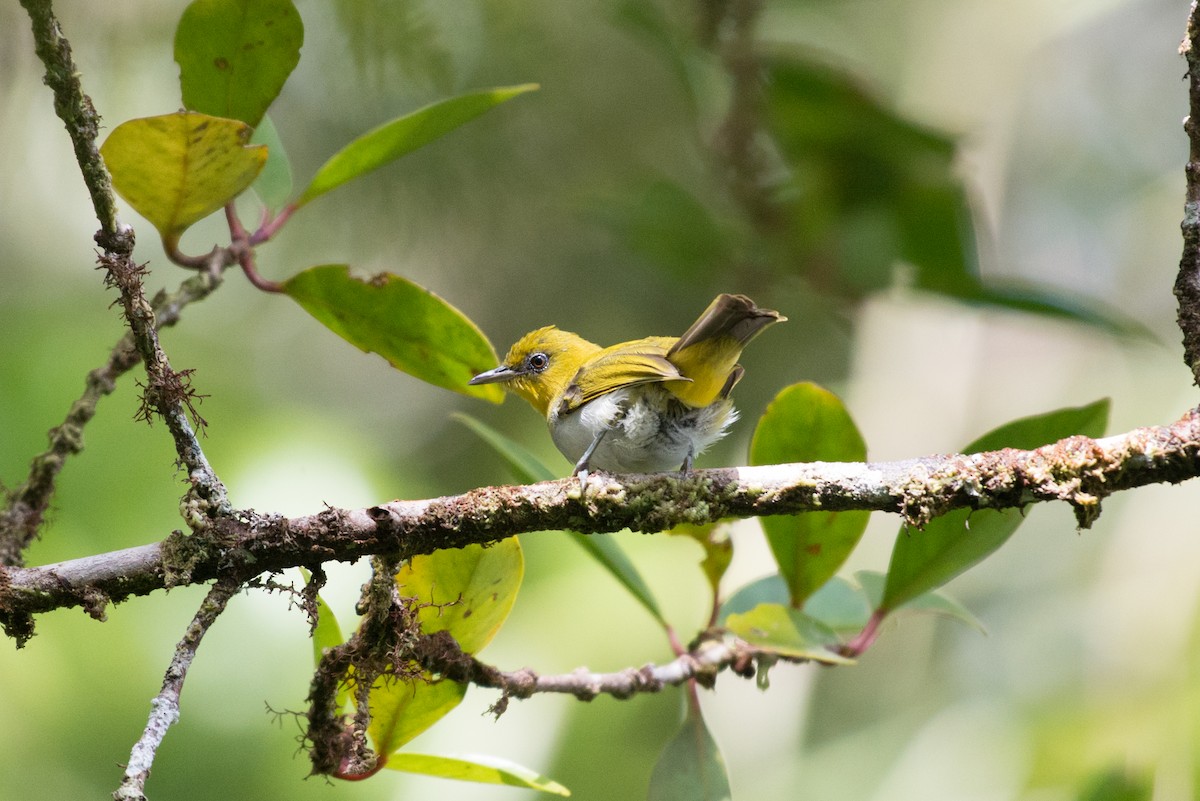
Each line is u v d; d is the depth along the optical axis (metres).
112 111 8.44
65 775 9.16
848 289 10.87
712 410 8.23
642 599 6.52
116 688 9.50
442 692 5.73
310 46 8.68
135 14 8.25
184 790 9.50
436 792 10.21
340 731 5.49
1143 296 14.98
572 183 11.32
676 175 12.35
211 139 5.36
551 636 11.21
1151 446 5.41
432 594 5.73
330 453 10.69
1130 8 15.32
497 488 5.52
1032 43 14.19
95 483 9.66
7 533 6.13
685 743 6.25
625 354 8.26
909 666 13.12
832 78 10.12
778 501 5.68
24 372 10.08
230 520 5.07
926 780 11.87
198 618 4.90
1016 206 14.77
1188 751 8.69
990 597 13.33
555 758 10.88
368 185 9.52
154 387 4.96
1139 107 15.41
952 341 13.89
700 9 10.26
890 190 10.64
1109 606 11.66
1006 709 11.81
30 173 8.49
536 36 9.55
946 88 14.30
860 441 6.45
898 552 6.33
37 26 4.47
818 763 12.26
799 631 6.20
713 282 11.08
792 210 10.72
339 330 6.56
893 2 14.48
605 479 5.62
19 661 9.21
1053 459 5.47
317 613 5.18
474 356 6.55
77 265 11.83
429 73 8.15
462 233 10.27
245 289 13.96
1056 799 9.23
